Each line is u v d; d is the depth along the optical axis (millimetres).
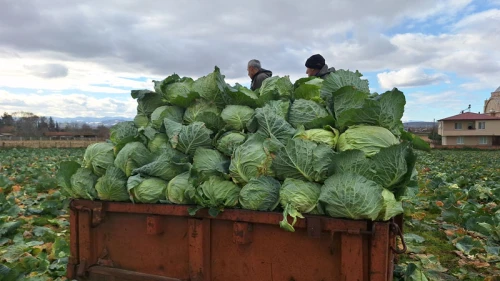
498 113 90375
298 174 3266
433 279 4875
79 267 3922
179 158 3857
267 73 6766
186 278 3562
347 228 2906
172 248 3607
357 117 3449
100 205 3848
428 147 3896
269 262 3240
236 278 3371
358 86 4086
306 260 3113
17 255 5477
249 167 3393
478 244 6023
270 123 3658
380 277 2832
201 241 3418
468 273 5133
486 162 27547
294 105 3943
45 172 14609
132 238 3777
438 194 10375
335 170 3141
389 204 2959
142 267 3738
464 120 75188
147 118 4832
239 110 4043
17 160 24000
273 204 3270
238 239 3256
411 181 3840
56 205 8469
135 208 3693
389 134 3346
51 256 5371
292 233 3146
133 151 3916
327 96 4031
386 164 3059
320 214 3076
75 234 3996
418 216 7926
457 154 42344
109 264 3869
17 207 8047
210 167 3609
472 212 7754
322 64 6230
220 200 3377
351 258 2914
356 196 2875
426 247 6168
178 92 4582
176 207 3508
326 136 3471
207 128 4082
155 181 3746
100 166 4109
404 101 3521
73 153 33906
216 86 4250
